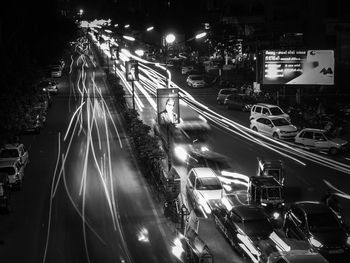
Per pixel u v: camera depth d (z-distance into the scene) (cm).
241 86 6000
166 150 3466
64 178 2998
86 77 7388
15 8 4597
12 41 4256
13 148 3008
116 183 2886
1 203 2370
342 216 2191
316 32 6488
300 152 3512
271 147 3650
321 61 4625
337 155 3444
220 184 2441
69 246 2014
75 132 4228
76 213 2406
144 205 2512
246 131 4184
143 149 3080
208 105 5409
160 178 2631
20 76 3014
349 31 5534
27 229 2220
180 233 2106
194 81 6488
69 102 5597
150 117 4753
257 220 1970
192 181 2503
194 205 2395
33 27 6388
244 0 7000
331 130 3922
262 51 4703
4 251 1983
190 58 8725
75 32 8988
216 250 1912
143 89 6362
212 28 7031
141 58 9431
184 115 4091
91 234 2139
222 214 2080
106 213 2400
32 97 3362
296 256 1611
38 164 3319
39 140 3978
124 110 4694
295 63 4662
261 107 4212
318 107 4375
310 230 1936
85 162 3341
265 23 6844
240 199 2403
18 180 2742
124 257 1892
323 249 1869
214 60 7569
